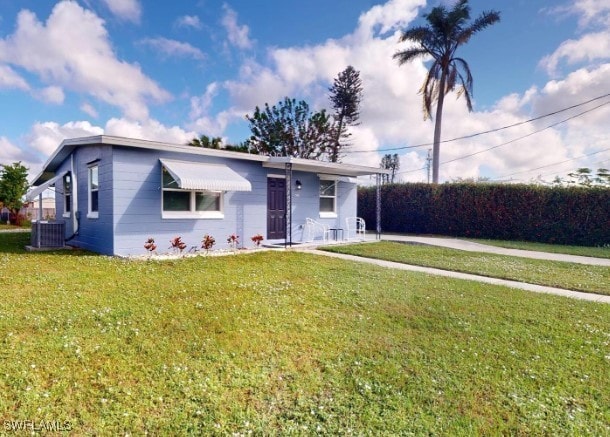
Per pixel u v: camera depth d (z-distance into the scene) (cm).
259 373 466
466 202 2339
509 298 809
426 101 3167
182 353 499
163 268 974
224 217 1389
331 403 412
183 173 1166
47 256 1128
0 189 2902
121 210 1150
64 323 558
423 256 1393
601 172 2603
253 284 842
